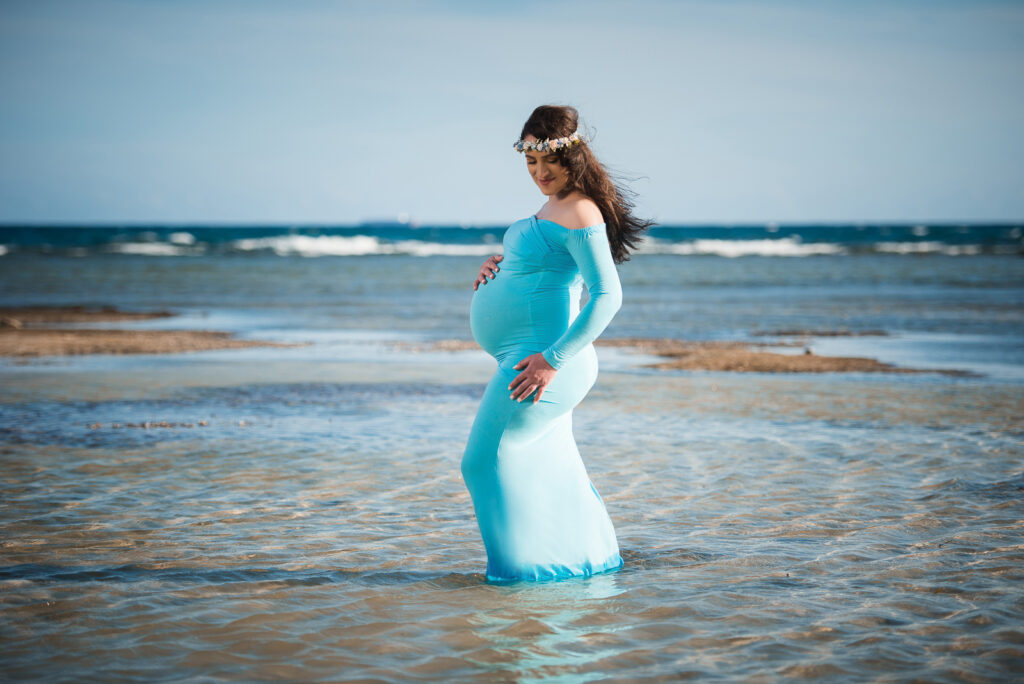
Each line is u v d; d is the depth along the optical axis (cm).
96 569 445
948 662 333
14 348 1512
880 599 399
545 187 414
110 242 6469
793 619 376
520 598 402
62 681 317
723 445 753
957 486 607
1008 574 431
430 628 367
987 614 379
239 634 362
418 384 1130
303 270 4188
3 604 395
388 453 729
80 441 771
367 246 6156
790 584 420
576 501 435
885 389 1074
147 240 7062
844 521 529
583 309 397
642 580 427
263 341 1667
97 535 504
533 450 426
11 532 509
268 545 487
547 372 400
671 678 321
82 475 648
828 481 627
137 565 452
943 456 701
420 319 2152
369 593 410
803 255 5966
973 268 4381
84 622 375
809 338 1705
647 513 551
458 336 1772
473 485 429
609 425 849
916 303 2522
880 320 2048
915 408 933
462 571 442
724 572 438
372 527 522
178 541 493
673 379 1174
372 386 1112
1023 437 772
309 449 743
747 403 975
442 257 5550
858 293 2947
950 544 481
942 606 390
